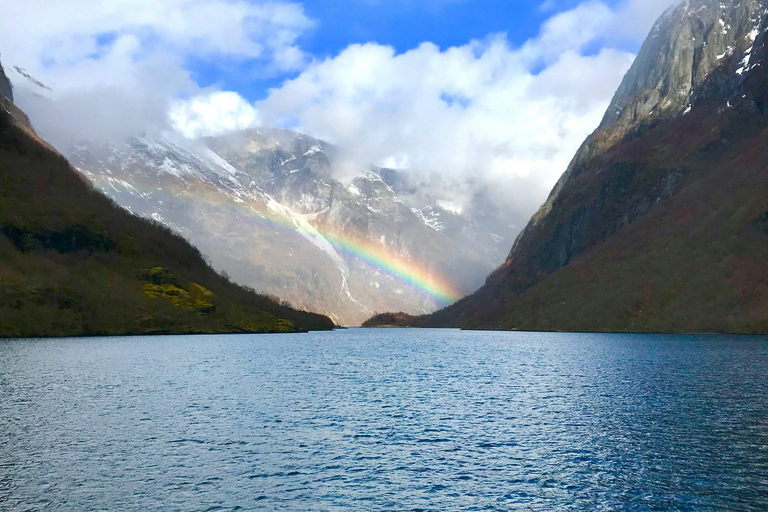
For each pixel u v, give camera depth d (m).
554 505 39.59
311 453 50.94
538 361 134.62
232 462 48.16
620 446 52.53
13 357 125.12
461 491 42.09
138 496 40.72
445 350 184.88
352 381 98.56
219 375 103.44
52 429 58.09
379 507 39.31
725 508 38.72
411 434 57.81
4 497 40.31
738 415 64.62
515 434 57.72
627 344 181.25
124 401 74.00
